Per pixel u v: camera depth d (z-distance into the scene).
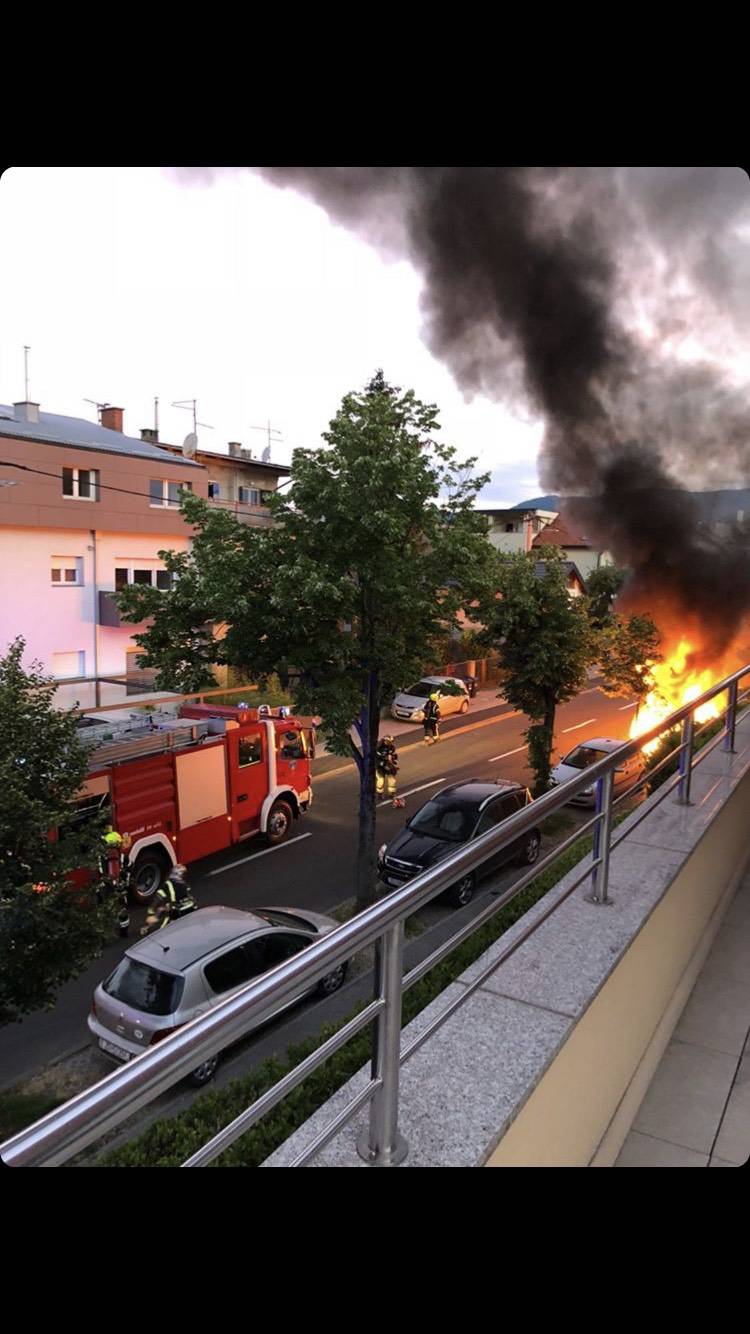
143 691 23.14
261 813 15.38
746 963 3.54
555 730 27.72
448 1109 1.67
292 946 8.94
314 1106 3.56
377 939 1.48
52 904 7.84
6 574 21.12
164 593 12.17
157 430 34.94
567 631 18.78
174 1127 4.05
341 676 12.06
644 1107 2.57
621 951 2.37
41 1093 8.03
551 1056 1.84
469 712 30.59
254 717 15.23
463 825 12.98
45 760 8.27
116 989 8.19
